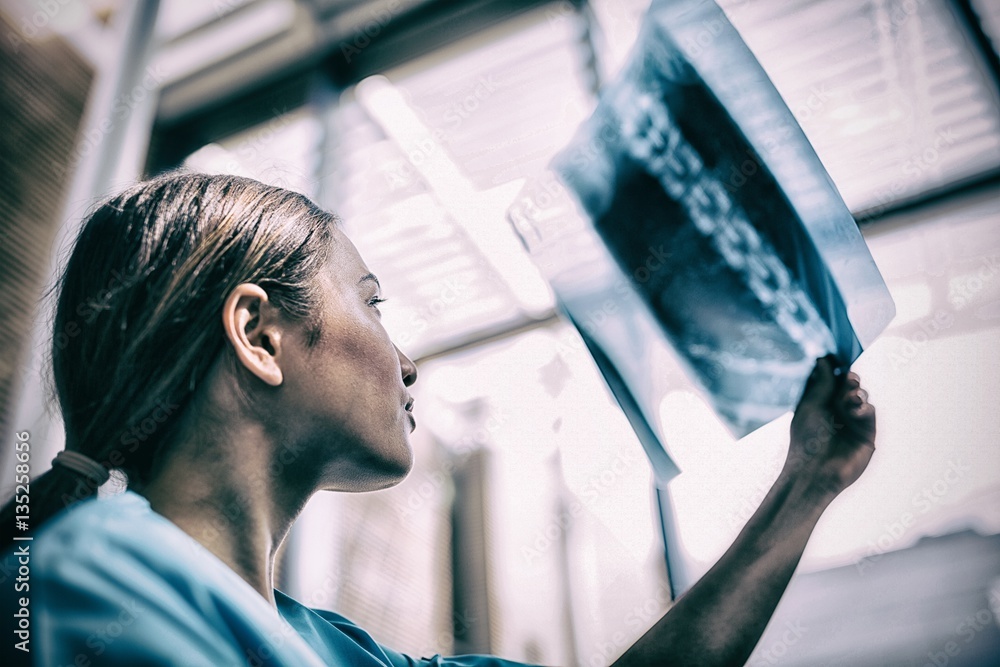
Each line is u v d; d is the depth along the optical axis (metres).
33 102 2.73
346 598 3.29
